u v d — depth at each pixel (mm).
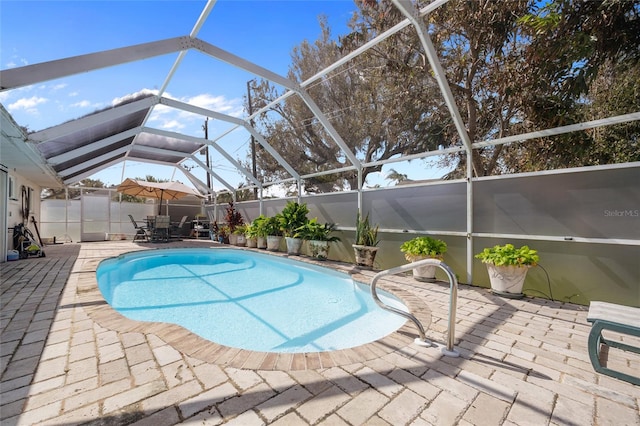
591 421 1846
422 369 2428
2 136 5449
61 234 13547
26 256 8430
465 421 1815
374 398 2029
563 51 4410
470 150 5539
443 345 2873
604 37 4242
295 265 8445
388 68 6582
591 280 4281
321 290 6277
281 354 2629
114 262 8781
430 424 1783
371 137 8273
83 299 4242
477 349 2809
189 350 2674
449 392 2115
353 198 8023
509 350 2797
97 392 2031
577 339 3062
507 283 4570
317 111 7148
